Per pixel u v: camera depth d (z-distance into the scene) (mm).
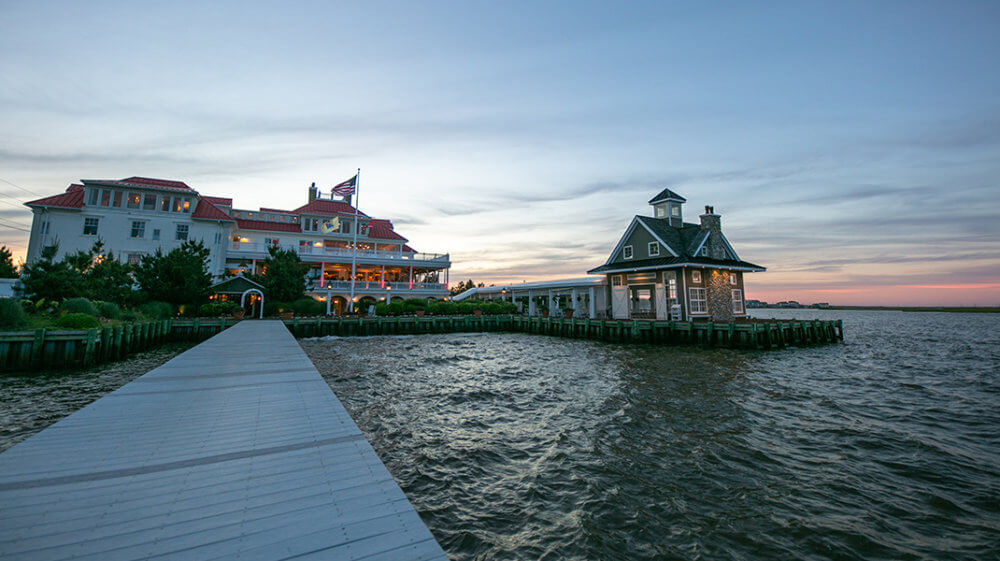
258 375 10180
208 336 29531
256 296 38406
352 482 4352
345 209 53344
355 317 37812
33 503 3643
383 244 54344
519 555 5613
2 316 19312
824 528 6371
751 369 21125
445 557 3127
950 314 165625
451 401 14078
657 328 32312
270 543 3201
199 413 6785
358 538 3334
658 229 37250
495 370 20391
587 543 5895
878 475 8367
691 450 9516
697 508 6914
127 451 5035
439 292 50281
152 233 38938
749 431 10945
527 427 11203
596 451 9406
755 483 7895
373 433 10625
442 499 7168
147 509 3625
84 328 20594
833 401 14516
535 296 52344
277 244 47188
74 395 14031
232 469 4582
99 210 37344
